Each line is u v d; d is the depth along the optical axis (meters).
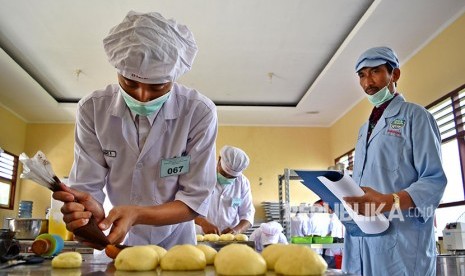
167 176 1.29
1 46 3.90
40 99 5.01
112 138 1.26
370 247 1.47
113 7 3.20
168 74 1.10
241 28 3.52
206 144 1.32
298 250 0.75
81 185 1.25
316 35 3.64
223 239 2.50
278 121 6.04
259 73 4.51
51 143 5.93
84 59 4.16
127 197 1.32
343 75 4.23
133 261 0.82
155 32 1.08
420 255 1.36
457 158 3.13
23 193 5.72
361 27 3.21
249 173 6.00
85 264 0.97
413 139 1.45
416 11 2.99
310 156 6.12
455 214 3.14
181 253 0.85
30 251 1.32
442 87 3.23
